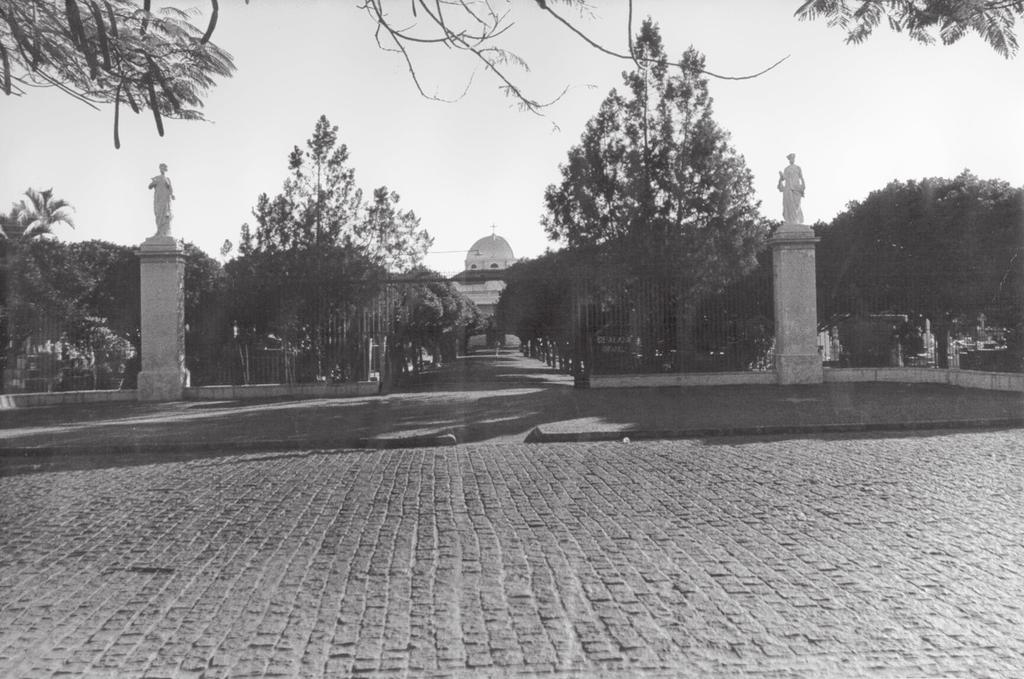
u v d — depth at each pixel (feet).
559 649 14.74
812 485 29.19
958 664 13.83
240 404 68.44
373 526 24.25
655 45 71.87
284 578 19.33
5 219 81.82
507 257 228.63
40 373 78.07
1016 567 19.13
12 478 34.35
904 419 47.06
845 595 17.35
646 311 74.69
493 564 20.04
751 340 76.59
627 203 73.97
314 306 76.02
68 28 12.14
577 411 55.57
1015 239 80.02
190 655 14.87
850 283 86.94
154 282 73.72
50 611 17.35
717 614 16.34
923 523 23.38
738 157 74.33
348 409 61.62
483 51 12.06
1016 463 33.37
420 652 14.74
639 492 28.55
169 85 13.41
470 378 101.24
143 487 31.50
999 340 80.59
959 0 11.19
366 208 78.69
